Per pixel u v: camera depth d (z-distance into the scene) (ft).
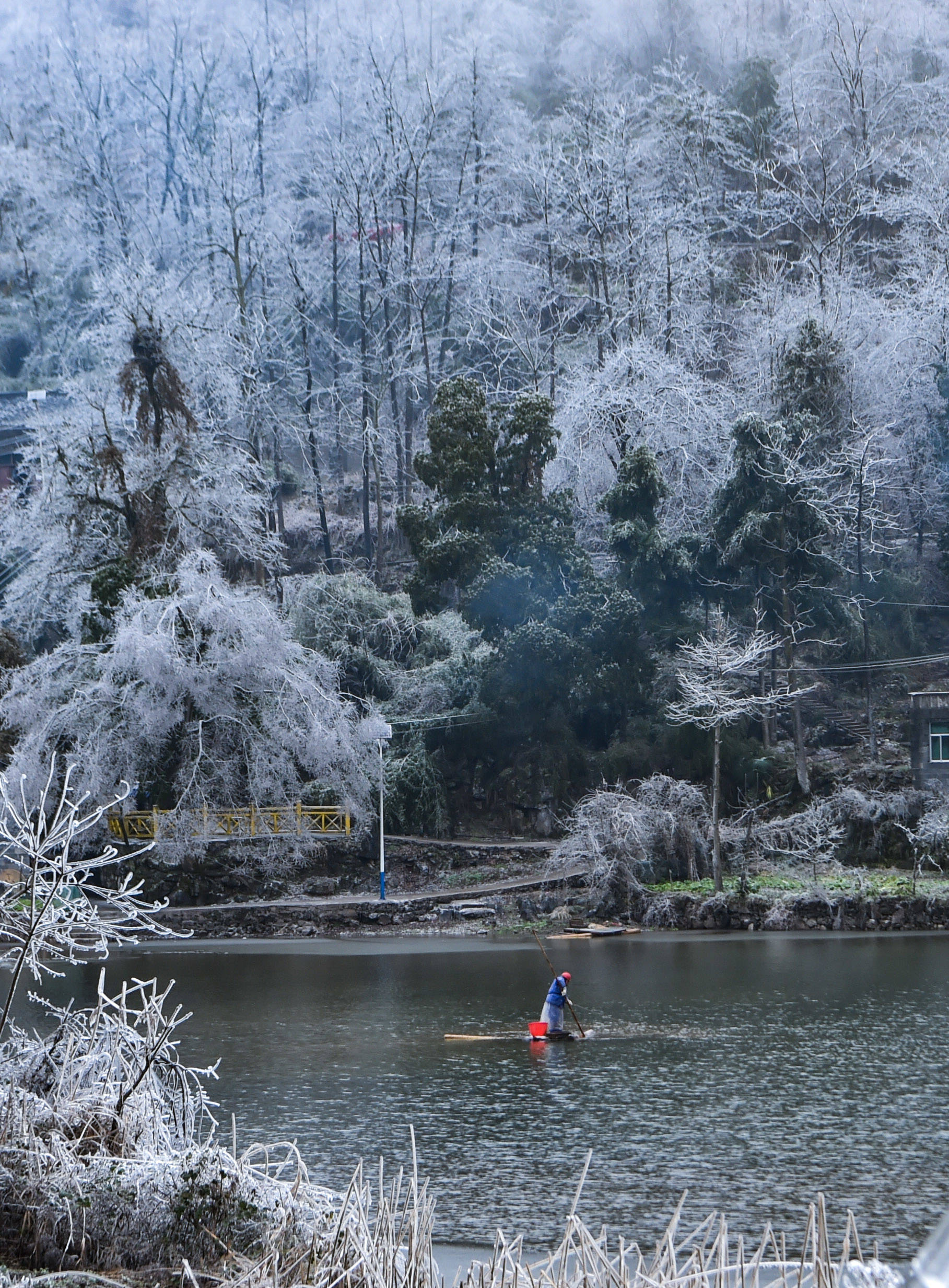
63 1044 29.45
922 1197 41.88
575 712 186.19
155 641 159.22
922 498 234.17
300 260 281.74
